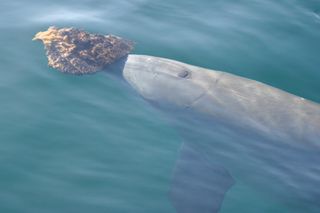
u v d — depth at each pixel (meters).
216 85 9.59
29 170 8.41
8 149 8.70
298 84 10.68
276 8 13.11
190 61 10.96
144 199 8.09
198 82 9.70
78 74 10.09
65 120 9.26
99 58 10.35
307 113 8.91
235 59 11.16
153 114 9.55
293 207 8.30
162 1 13.05
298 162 8.61
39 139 8.91
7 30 11.39
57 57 10.34
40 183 8.22
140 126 9.30
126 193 8.16
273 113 8.98
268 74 10.88
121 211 7.87
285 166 8.68
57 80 10.01
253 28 12.23
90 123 9.23
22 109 9.41
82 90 9.84
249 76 10.76
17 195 8.00
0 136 8.90
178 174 8.55
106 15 12.32
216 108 9.30
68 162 8.58
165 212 7.92
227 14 12.71
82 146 8.85
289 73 10.94
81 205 7.91
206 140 9.24
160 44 11.36
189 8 12.84
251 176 8.71
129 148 8.90
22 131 9.02
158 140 9.13
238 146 9.02
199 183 8.47
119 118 9.38
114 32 11.62
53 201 7.95
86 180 8.31
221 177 8.66
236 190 8.52
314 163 8.52
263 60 11.23
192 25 12.15
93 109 9.49
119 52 10.55
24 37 11.13
